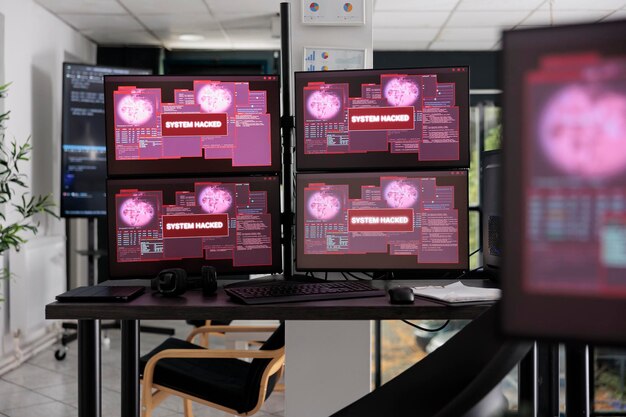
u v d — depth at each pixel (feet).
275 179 6.81
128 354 7.00
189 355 6.86
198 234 6.73
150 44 22.75
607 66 1.70
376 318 5.41
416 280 6.84
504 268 1.83
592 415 10.85
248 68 24.17
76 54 20.57
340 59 8.09
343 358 7.59
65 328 17.26
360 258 6.73
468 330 3.00
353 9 8.06
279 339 6.97
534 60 1.78
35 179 17.03
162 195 6.70
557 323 1.77
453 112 6.68
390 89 6.70
